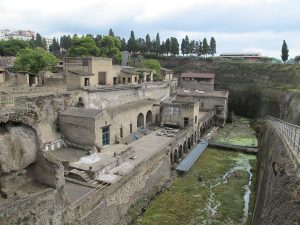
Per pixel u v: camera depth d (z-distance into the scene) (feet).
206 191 123.75
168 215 104.17
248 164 158.61
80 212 79.05
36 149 74.59
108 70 198.80
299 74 311.88
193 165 152.97
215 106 248.73
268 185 84.74
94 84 184.75
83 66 183.93
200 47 457.27
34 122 75.00
